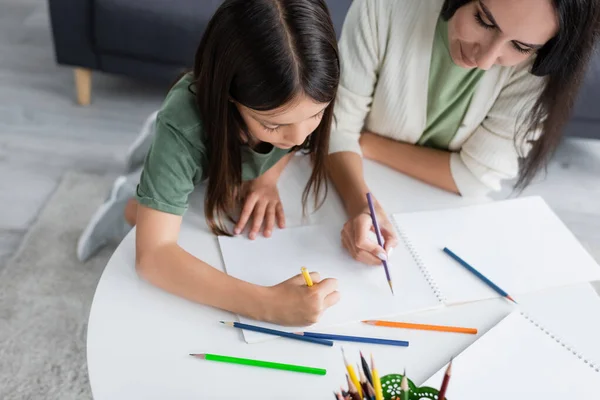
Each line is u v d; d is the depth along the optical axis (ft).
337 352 2.41
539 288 2.76
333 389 2.28
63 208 5.46
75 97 6.85
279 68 2.25
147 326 2.44
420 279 2.75
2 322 4.53
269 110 2.37
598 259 5.52
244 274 2.68
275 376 2.31
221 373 2.30
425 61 3.23
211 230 2.89
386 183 3.35
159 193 2.67
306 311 2.45
